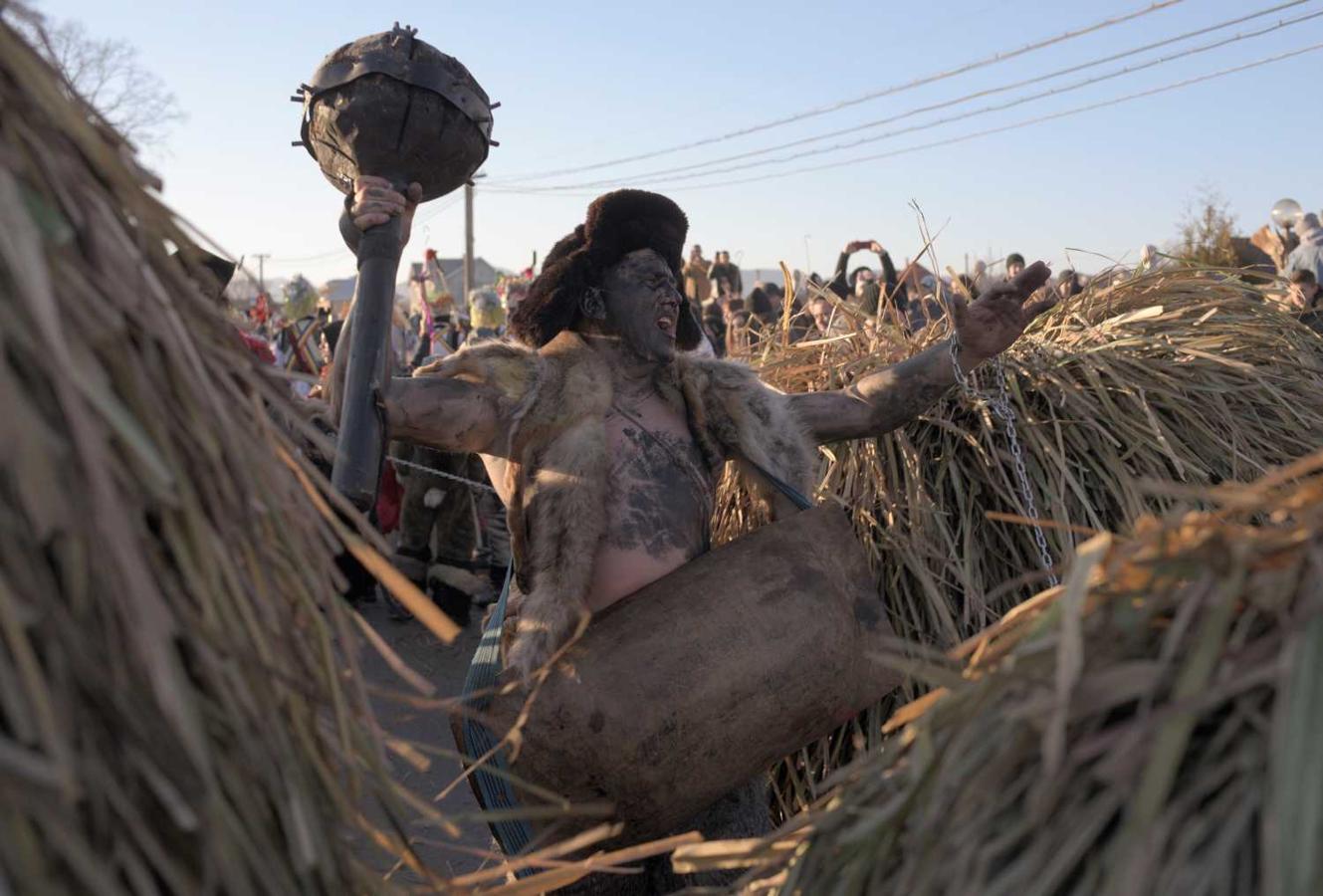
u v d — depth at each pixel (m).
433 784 4.25
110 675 0.97
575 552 2.35
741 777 2.31
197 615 1.09
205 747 1.04
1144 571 1.13
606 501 2.45
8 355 0.96
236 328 1.38
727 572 2.36
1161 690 1.04
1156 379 3.21
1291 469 1.11
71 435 0.98
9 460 0.91
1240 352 3.35
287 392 1.38
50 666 0.93
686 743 2.22
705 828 2.40
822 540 2.44
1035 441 3.08
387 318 2.33
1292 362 3.41
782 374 3.68
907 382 2.79
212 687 1.08
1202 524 1.15
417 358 9.23
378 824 1.52
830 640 2.33
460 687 5.45
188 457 1.13
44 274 0.97
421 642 6.14
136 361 1.08
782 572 2.37
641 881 2.39
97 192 1.11
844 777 1.39
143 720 1.00
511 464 2.47
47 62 1.13
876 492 3.11
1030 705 1.09
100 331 1.04
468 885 1.55
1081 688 1.07
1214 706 1.01
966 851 1.08
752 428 2.62
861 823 1.23
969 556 2.96
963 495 3.05
